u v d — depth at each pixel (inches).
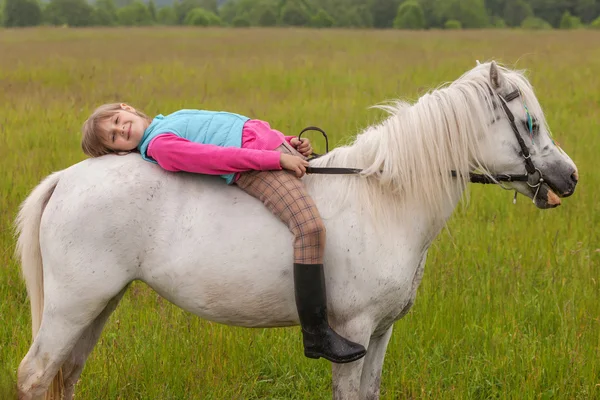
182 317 184.2
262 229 124.8
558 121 395.9
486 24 3029.0
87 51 904.9
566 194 129.3
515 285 203.9
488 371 167.0
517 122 126.8
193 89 504.4
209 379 162.1
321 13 2906.0
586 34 1425.9
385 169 126.9
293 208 122.3
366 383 139.3
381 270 125.6
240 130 129.0
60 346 127.9
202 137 127.8
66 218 124.7
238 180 126.4
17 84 531.2
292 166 122.8
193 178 128.3
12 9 2773.1
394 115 132.7
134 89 488.1
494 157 128.1
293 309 129.3
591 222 254.8
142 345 171.2
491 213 265.9
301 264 121.3
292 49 944.9
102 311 136.5
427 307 189.0
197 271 125.1
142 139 130.3
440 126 126.3
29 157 298.7
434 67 666.2
